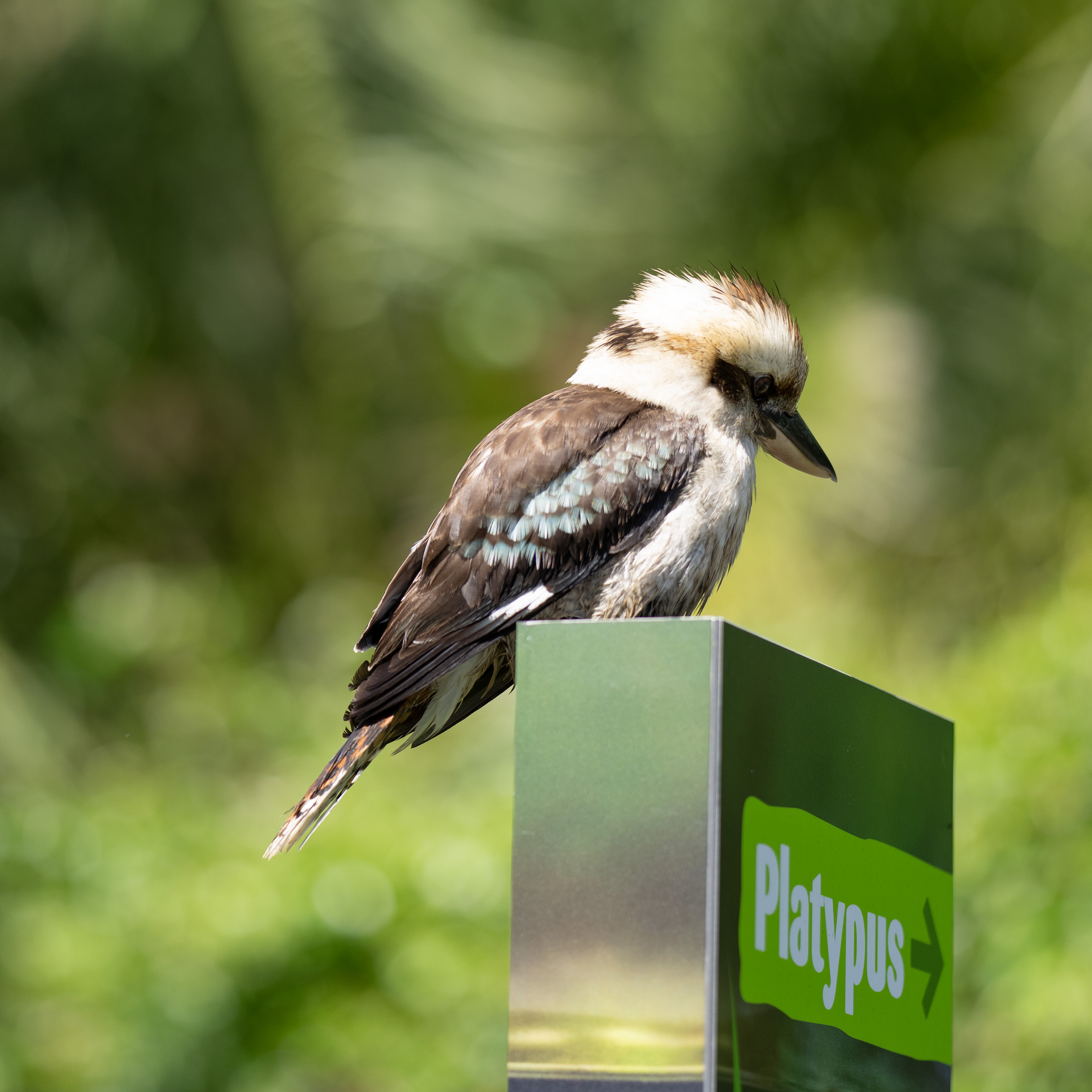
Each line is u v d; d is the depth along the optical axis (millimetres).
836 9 13961
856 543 13961
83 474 15617
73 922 10227
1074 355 14242
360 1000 9953
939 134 14555
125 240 15242
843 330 14297
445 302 14703
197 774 13039
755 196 14508
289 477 15820
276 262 15273
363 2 14641
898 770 3922
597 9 15109
